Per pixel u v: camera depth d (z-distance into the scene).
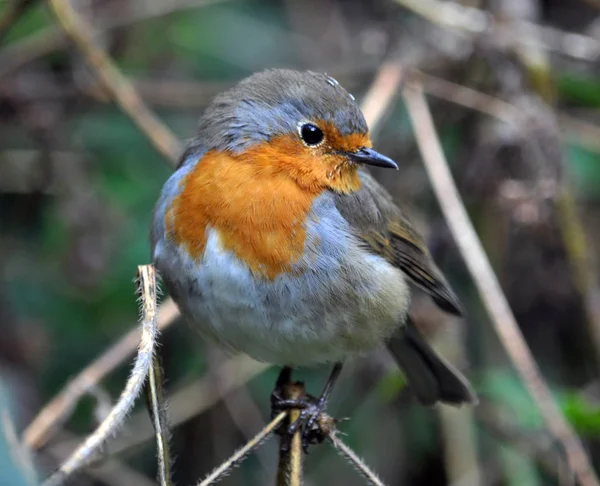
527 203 9.16
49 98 9.89
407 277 7.87
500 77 9.72
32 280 10.09
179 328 10.32
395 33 10.19
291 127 6.66
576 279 9.41
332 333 6.81
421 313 10.04
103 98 9.87
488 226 9.91
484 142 9.64
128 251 9.83
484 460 10.07
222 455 10.33
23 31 9.95
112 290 9.81
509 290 10.21
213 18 11.20
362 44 10.60
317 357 6.98
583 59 9.76
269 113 6.63
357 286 6.84
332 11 11.59
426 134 8.98
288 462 5.74
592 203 10.52
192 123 11.08
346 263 6.75
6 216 10.28
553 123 9.34
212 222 6.43
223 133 6.61
